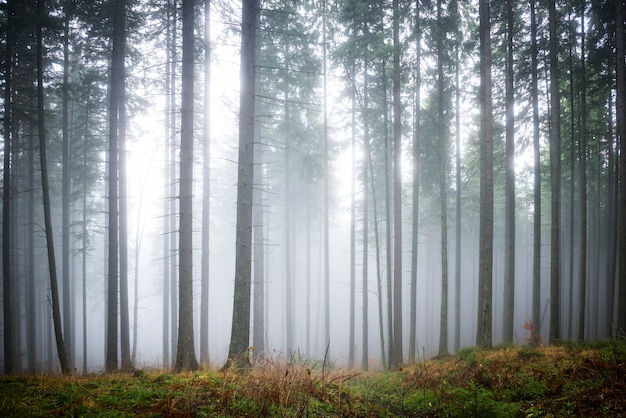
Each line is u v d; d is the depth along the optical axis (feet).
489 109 42.52
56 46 58.70
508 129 53.57
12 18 43.57
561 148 67.15
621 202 42.24
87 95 59.11
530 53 56.29
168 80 60.39
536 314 55.01
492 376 26.66
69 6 45.11
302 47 55.77
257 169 58.70
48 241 40.68
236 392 20.58
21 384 23.52
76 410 17.25
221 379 24.13
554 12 47.96
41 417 16.58
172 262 65.67
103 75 51.96
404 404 24.44
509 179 52.47
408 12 48.52
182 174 33.01
